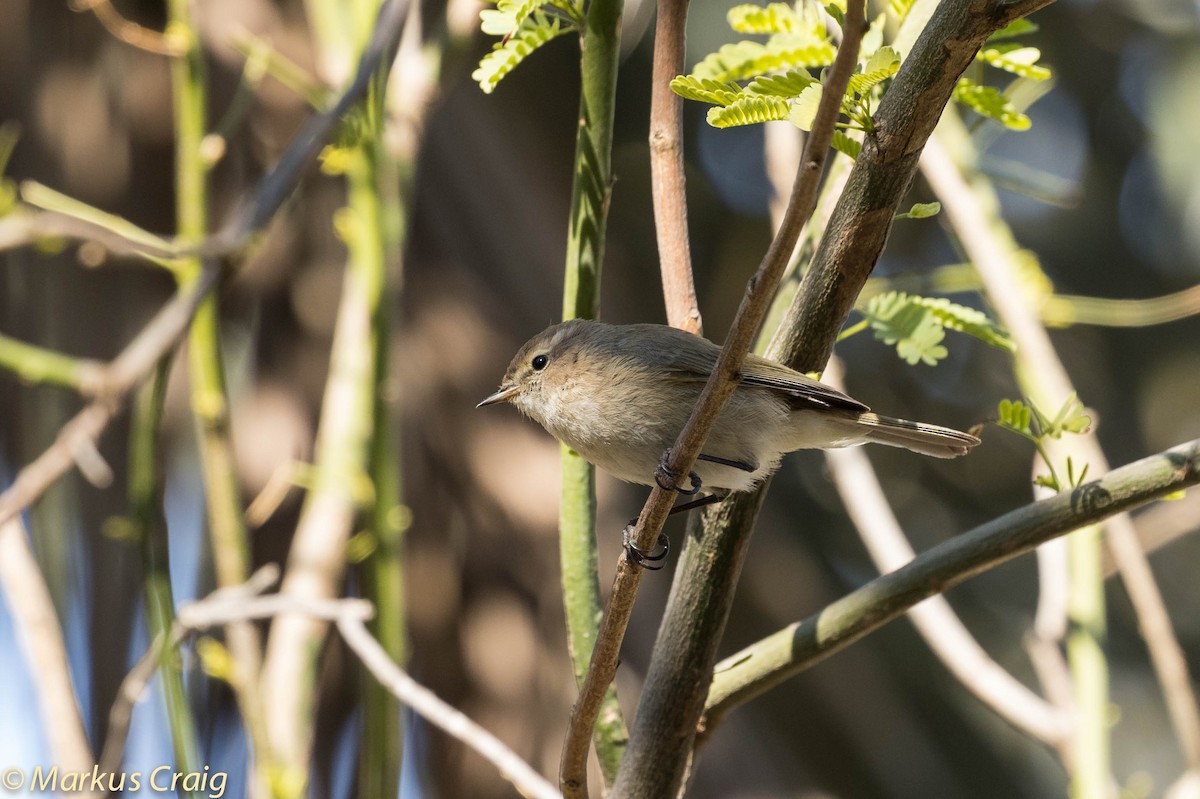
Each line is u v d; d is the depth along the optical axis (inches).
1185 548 556.7
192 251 264.2
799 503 520.7
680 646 207.5
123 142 390.6
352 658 349.7
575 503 226.2
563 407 280.2
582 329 293.3
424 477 367.9
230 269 277.4
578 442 282.8
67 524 345.4
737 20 230.1
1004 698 266.7
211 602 254.5
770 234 520.7
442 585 360.5
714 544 209.6
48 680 259.0
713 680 214.5
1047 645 276.2
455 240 393.4
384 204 291.9
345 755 346.0
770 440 272.5
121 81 393.4
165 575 258.5
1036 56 237.5
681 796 208.2
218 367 285.1
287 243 383.2
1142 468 193.0
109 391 261.7
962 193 299.6
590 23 217.5
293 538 358.3
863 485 291.4
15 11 391.9
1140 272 552.7
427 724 350.0
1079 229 556.7
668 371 271.4
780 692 463.2
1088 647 270.2
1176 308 332.5
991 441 552.4
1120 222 556.1
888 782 464.4
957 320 237.9
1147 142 553.3
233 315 385.4
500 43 228.5
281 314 380.2
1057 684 273.3
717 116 190.2
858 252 197.5
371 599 279.4
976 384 554.3
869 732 468.8
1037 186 332.2
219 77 382.6
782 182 274.4
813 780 454.6
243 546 281.0
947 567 202.5
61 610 338.0
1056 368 283.4
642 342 279.4
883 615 205.3
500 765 229.5
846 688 472.1
